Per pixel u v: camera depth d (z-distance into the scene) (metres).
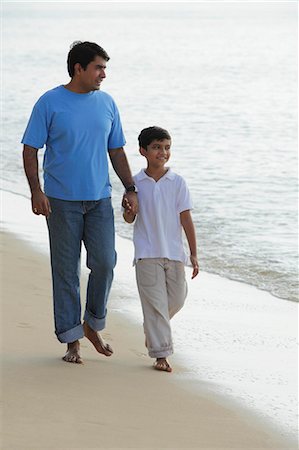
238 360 13.03
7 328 13.44
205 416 10.51
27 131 11.91
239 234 22.78
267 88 64.81
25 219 23.52
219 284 18.08
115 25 165.00
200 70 77.50
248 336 14.32
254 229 23.34
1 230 21.84
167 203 12.34
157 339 12.20
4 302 14.91
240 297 17.06
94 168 11.98
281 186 29.48
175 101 55.41
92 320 12.39
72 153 11.87
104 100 12.09
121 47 105.31
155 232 12.35
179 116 48.66
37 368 11.67
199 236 22.52
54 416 9.97
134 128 43.47
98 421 9.94
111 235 12.22
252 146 38.66
